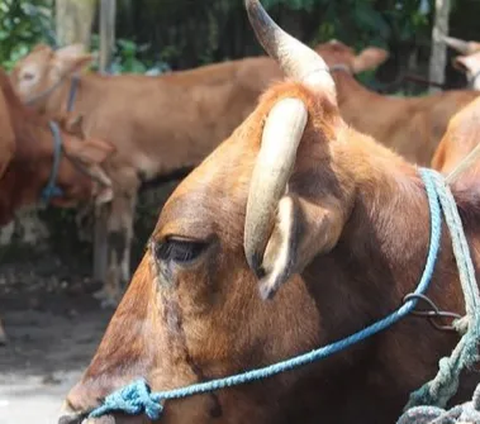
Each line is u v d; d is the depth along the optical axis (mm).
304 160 2660
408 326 2738
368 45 11938
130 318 2803
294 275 2586
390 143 9227
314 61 2969
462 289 2752
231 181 2688
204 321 2686
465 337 2666
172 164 10086
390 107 9320
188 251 2672
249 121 2771
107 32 10898
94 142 9156
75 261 10805
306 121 2652
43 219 10844
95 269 10336
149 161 9992
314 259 2664
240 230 2654
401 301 2736
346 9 11852
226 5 12008
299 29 11914
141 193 10758
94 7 11016
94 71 10820
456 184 2943
